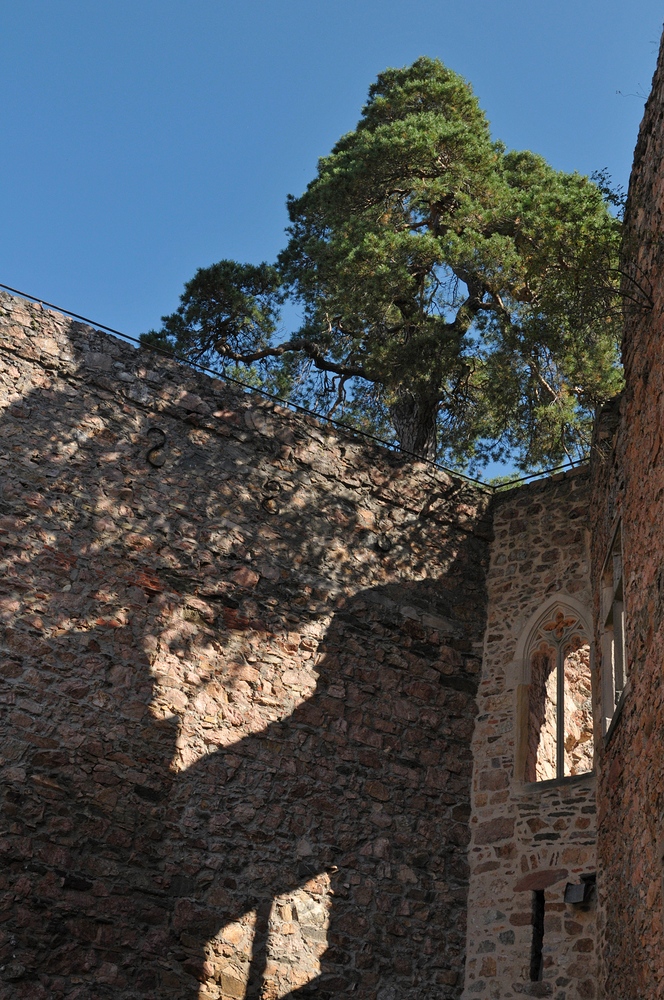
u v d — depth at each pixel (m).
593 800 10.73
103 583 10.39
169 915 9.73
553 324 11.20
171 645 10.55
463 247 15.01
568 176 16.11
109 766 9.88
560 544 12.26
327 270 16.48
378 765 11.27
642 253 8.72
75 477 10.58
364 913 10.65
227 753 10.52
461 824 11.46
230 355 18.34
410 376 15.26
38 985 9.01
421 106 18.00
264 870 10.30
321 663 11.36
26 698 9.71
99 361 11.04
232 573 11.14
